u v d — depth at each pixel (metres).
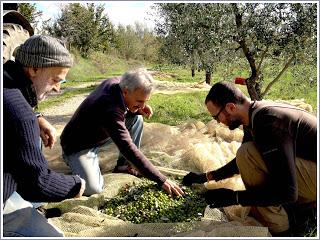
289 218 3.44
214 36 7.59
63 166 4.83
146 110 4.42
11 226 2.77
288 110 3.16
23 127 2.57
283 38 7.52
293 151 3.10
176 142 5.36
